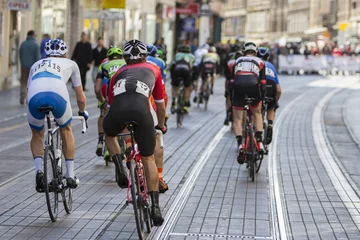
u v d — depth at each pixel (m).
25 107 52.94
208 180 28.48
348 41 169.38
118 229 20.77
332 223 22.03
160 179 23.36
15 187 25.97
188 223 21.66
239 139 29.19
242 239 20.00
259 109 29.52
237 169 31.09
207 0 145.75
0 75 67.81
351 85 99.81
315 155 35.69
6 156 32.28
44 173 20.36
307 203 24.78
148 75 19.50
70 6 90.75
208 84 57.28
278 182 28.48
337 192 26.75
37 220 21.53
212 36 174.50
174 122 48.09
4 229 20.47
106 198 24.69
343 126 48.62
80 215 22.28
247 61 29.53
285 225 21.62
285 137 42.22
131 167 18.67
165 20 131.50
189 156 34.12
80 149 34.91
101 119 30.00
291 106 63.25
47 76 20.88
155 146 21.36
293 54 131.88
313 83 103.12
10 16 70.44
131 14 112.25
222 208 23.72
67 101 20.95
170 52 134.88
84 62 70.06
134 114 18.75
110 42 104.62
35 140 21.25
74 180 21.75
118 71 19.72
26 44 54.78
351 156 35.69
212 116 52.72
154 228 20.91
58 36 87.00
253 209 23.67
